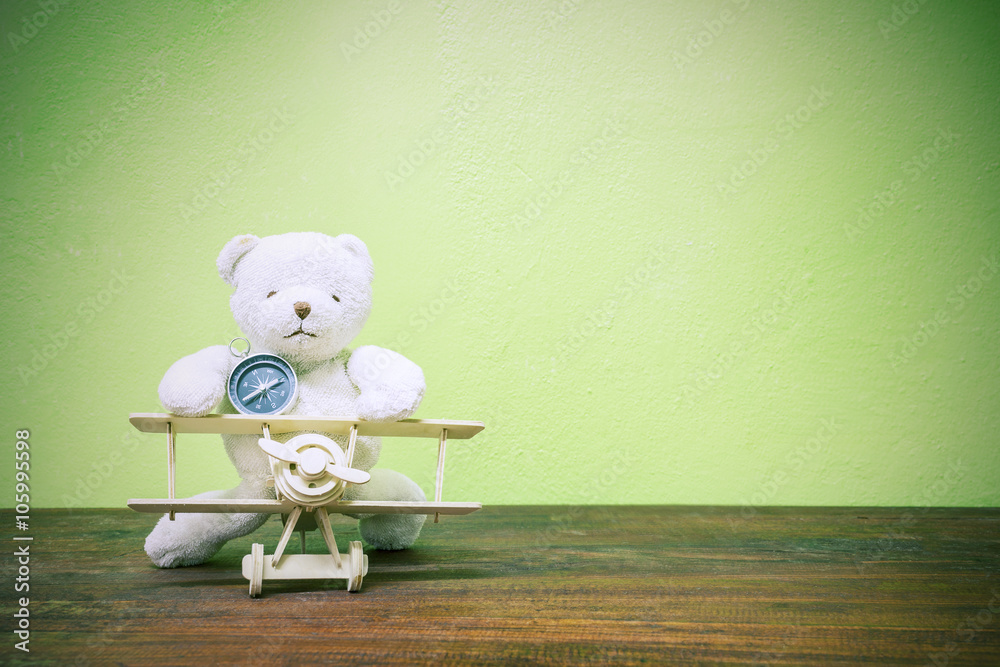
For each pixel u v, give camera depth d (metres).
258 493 0.80
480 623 0.68
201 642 0.64
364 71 1.17
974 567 0.84
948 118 1.26
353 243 0.83
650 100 1.22
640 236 1.20
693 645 0.65
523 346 1.17
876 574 0.81
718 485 1.19
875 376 1.23
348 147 1.16
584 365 1.18
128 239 1.13
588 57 1.21
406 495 0.87
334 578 0.74
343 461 0.73
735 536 0.96
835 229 1.23
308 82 1.16
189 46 1.15
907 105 1.26
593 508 1.14
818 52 1.25
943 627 0.68
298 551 0.88
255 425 0.75
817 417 1.21
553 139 1.20
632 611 0.70
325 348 0.79
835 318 1.23
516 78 1.19
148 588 0.75
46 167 1.12
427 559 0.85
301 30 1.16
